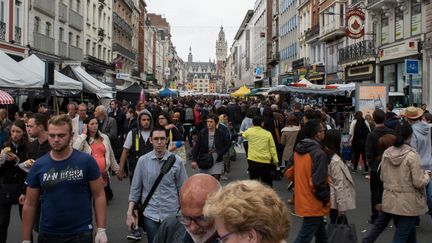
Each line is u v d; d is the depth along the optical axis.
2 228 5.87
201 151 8.77
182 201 2.72
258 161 9.36
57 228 4.12
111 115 17.00
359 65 34.47
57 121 4.12
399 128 6.83
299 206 5.84
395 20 29.69
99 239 4.22
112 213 8.90
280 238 1.83
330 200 5.94
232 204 1.79
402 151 5.93
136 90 27.47
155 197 5.09
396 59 28.97
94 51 45.75
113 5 55.19
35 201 4.27
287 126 11.73
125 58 60.53
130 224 5.12
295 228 8.02
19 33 27.38
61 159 4.21
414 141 8.33
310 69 46.00
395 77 29.81
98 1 46.53
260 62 89.50
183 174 5.20
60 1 34.44
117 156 11.77
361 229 7.99
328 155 6.39
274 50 73.81
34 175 4.21
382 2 29.52
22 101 23.14
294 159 5.97
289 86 21.72
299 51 55.00
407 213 5.87
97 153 7.21
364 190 11.41
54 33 33.53
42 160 4.24
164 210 5.05
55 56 32.81
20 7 27.75
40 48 30.30
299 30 55.03
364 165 13.57
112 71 52.38
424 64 25.89
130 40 67.62
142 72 80.88
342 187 6.31
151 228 5.03
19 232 7.61
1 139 8.29
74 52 37.50
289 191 11.32
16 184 5.86
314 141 5.92
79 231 4.15
